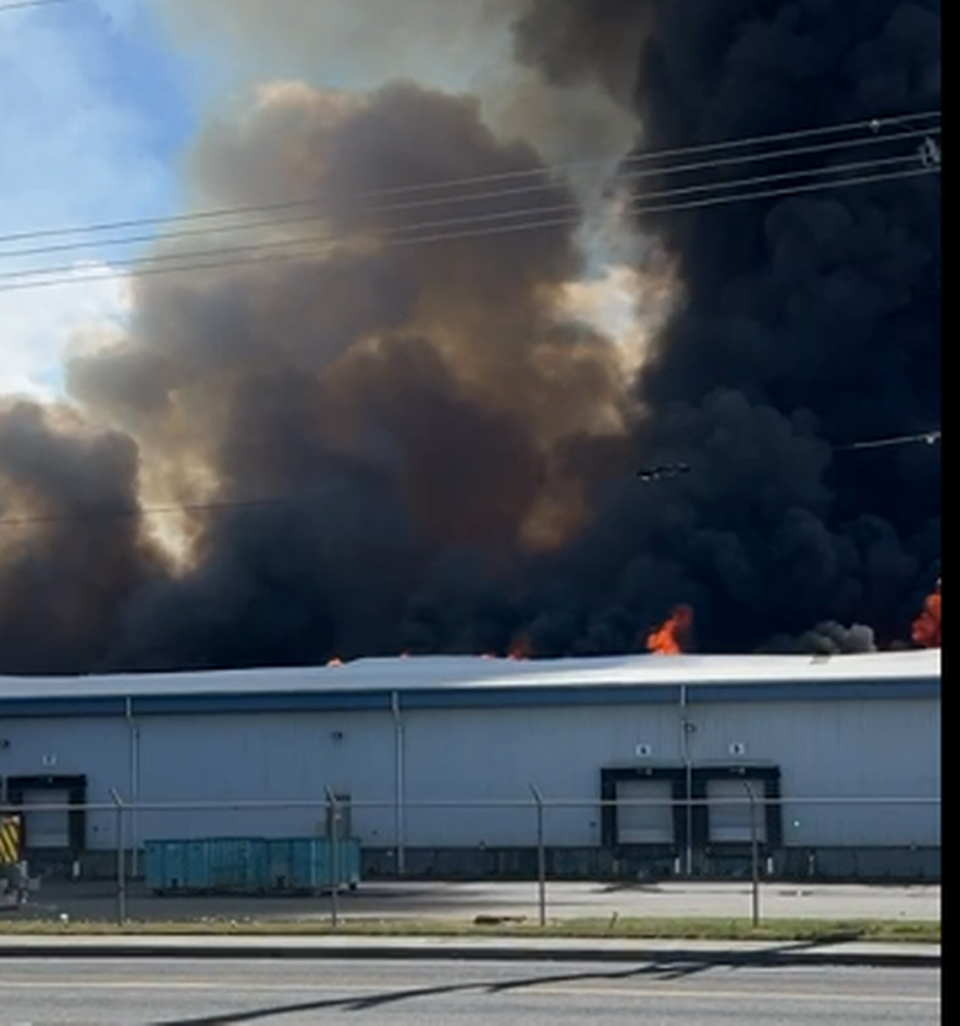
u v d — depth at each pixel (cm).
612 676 3897
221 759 4031
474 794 3869
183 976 1870
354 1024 1454
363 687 3969
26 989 1752
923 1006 1523
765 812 3706
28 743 4141
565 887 3491
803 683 3744
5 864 3300
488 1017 1482
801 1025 1405
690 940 2125
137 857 4047
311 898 3353
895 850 3634
